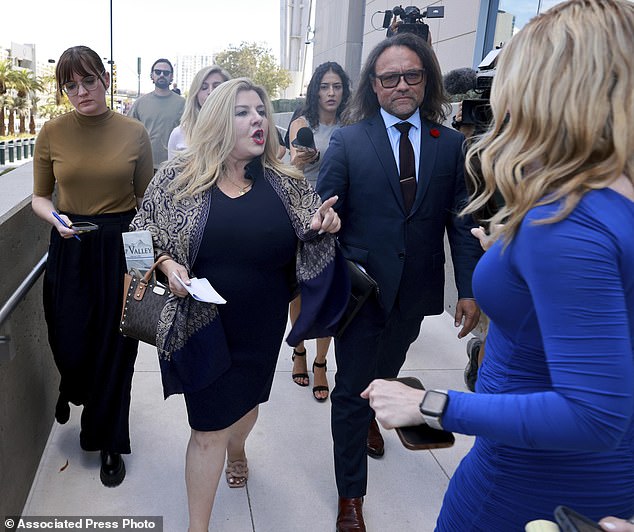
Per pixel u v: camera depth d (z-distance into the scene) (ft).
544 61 2.85
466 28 22.67
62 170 7.52
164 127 16.25
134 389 10.65
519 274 3.00
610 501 3.33
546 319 2.75
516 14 19.60
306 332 6.37
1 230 6.53
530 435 2.77
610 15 2.77
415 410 3.23
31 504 7.50
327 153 7.27
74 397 8.15
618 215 2.72
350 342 7.04
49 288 7.73
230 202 6.11
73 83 7.20
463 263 7.48
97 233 7.67
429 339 13.79
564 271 2.68
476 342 10.67
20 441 7.16
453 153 7.25
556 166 2.87
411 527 7.57
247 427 7.62
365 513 7.77
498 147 3.11
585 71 2.74
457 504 3.91
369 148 7.05
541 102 2.84
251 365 6.40
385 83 6.99
